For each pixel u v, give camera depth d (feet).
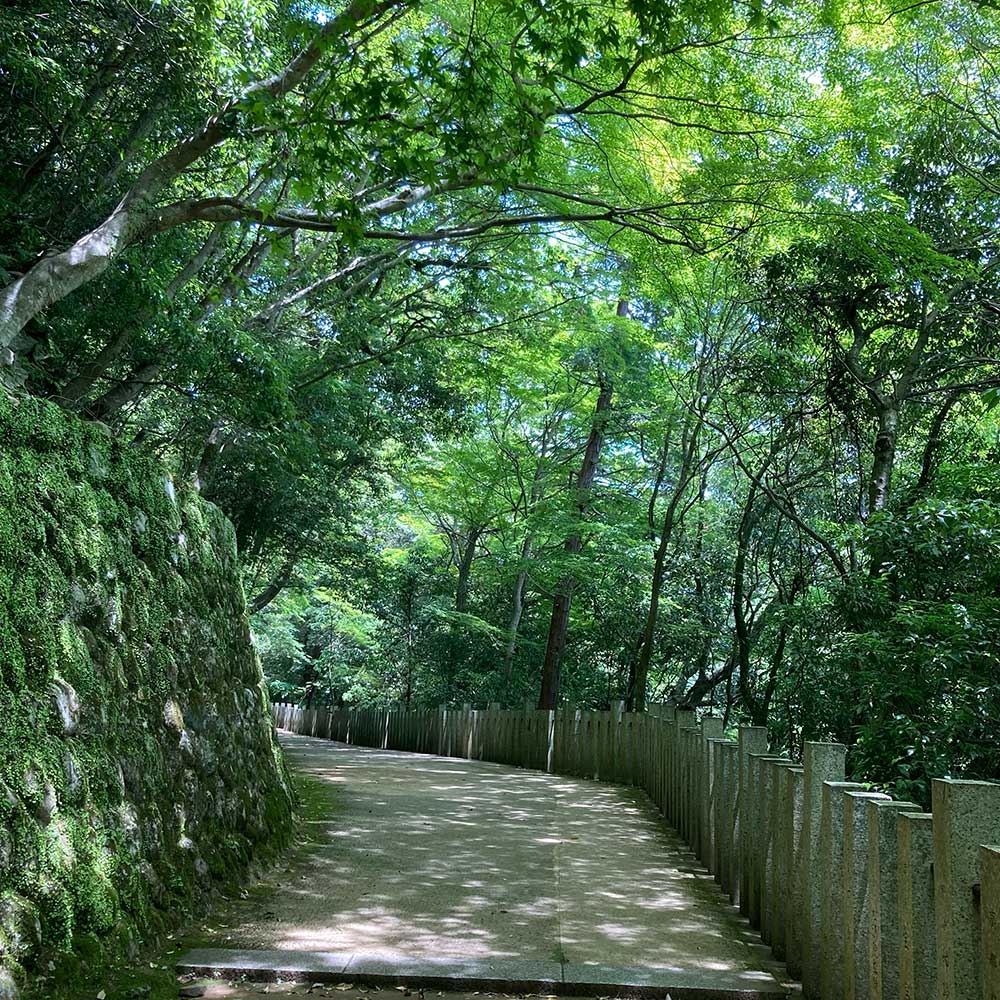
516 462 65.77
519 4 22.17
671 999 12.49
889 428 37.88
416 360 50.01
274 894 16.75
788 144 27.02
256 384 27.12
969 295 37.19
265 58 24.84
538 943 14.46
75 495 14.33
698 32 22.52
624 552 59.11
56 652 12.66
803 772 13.17
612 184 29.96
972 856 8.11
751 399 47.26
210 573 20.16
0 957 9.82
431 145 28.48
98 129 22.02
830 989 11.39
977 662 21.13
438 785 36.88
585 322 50.67
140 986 11.47
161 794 14.99
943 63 35.53
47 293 16.38
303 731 95.55
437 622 76.07
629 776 40.06
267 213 18.52
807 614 32.58
